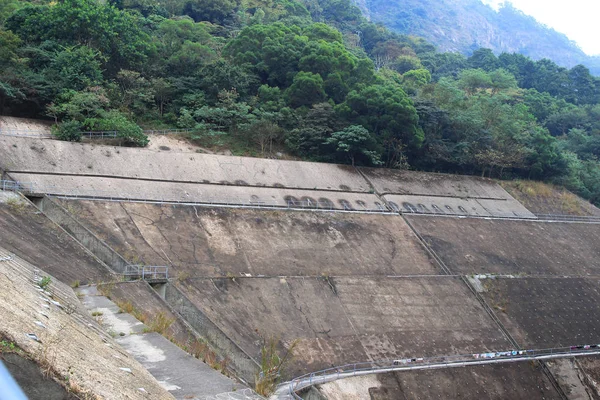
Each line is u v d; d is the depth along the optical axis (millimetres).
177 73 78688
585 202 92000
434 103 87438
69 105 60594
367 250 58312
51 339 16359
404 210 68938
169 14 114250
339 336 44844
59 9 70500
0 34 64375
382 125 79062
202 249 49062
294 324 44219
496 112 94062
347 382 39062
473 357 47844
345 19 173875
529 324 55594
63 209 44656
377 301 50781
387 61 157750
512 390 45156
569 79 151500
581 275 68812
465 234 68438
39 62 66812
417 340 47625
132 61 74875
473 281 59312
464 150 86688
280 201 61844
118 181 54656
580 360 52344
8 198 41188
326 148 76438
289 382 36250
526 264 66750
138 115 71000
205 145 70375
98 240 42531
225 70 77562
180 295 40438
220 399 19281
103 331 24594
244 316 42719
